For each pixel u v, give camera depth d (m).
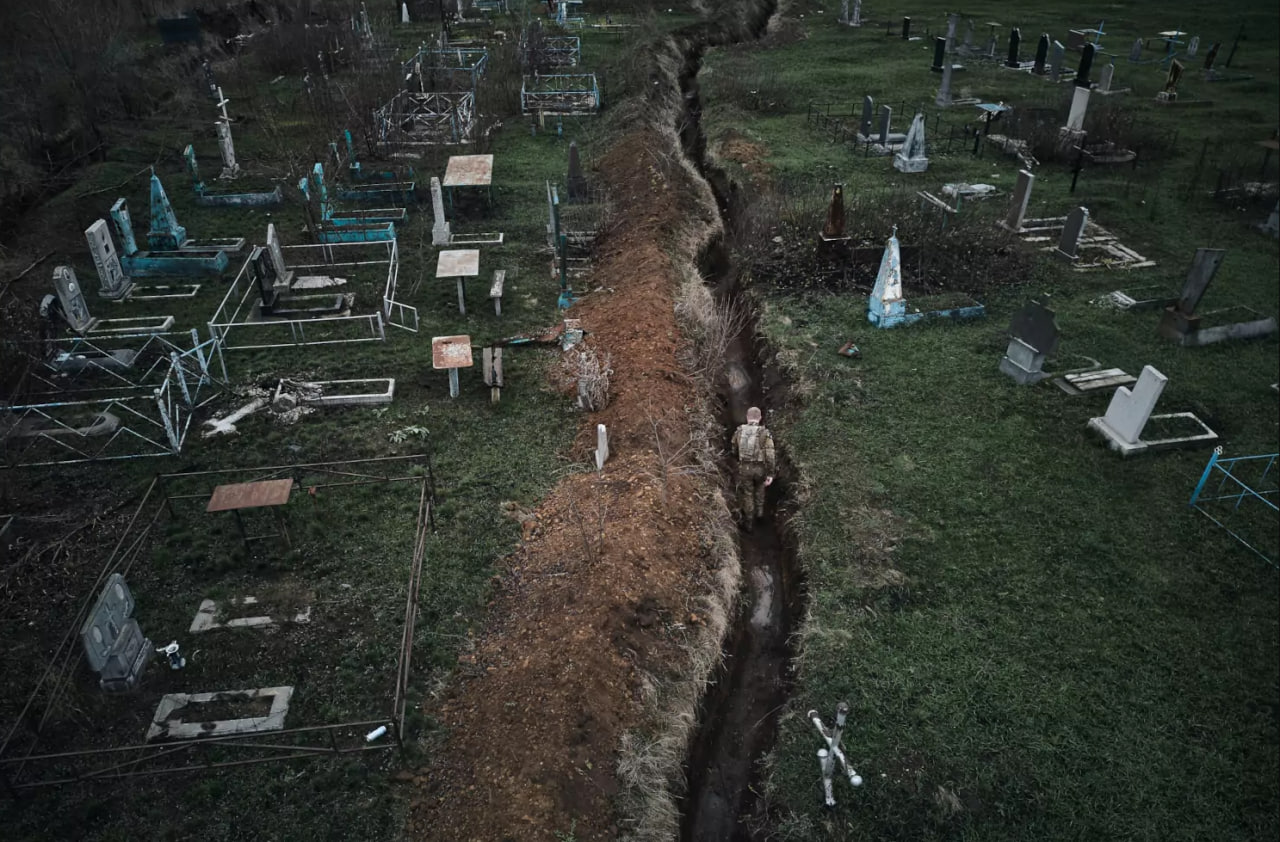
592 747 7.60
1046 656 8.91
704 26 36.62
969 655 8.92
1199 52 34.09
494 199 19.66
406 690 8.08
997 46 35.34
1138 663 8.84
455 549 9.87
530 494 10.84
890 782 7.72
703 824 7.91
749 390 14.33
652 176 19.92
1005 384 13.41
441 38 31.41
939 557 10.19
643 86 27.12
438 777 7.40
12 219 17.86
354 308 15.12
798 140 24.47
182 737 7.64
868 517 10.79
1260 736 8.12
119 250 17.08
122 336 13.72
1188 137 25.08
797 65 32.59
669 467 11.09
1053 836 7.27
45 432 11.49
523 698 7.89
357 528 10.15
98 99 23.06
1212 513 10.86
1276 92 29.41
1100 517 10.80
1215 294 16.36
